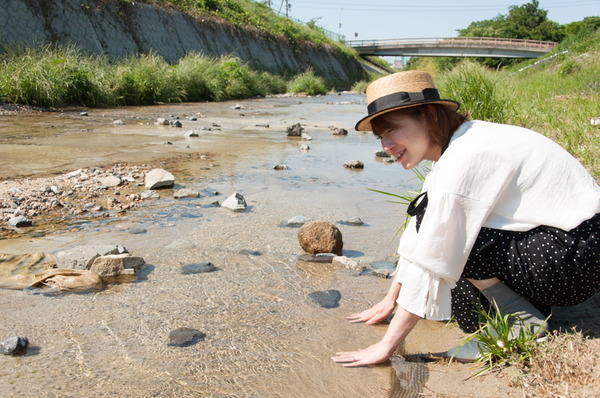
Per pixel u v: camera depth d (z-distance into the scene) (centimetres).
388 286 259
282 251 304
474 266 178
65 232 323
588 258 163
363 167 584
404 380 175
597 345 176
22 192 401
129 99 1445
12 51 1351
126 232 327
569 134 483
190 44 2358
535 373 164
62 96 1220
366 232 347
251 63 2814
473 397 161
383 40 5444
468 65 773
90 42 1762
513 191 167
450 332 213
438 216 164
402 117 169
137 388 165
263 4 3641
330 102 1983
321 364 184
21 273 258
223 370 178
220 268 274
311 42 3838
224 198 421
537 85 1281
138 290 243
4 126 815
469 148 164
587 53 2038
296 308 229
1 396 158
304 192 452
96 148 626
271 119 1146
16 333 198
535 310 183
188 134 771
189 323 211
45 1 1661
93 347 190
